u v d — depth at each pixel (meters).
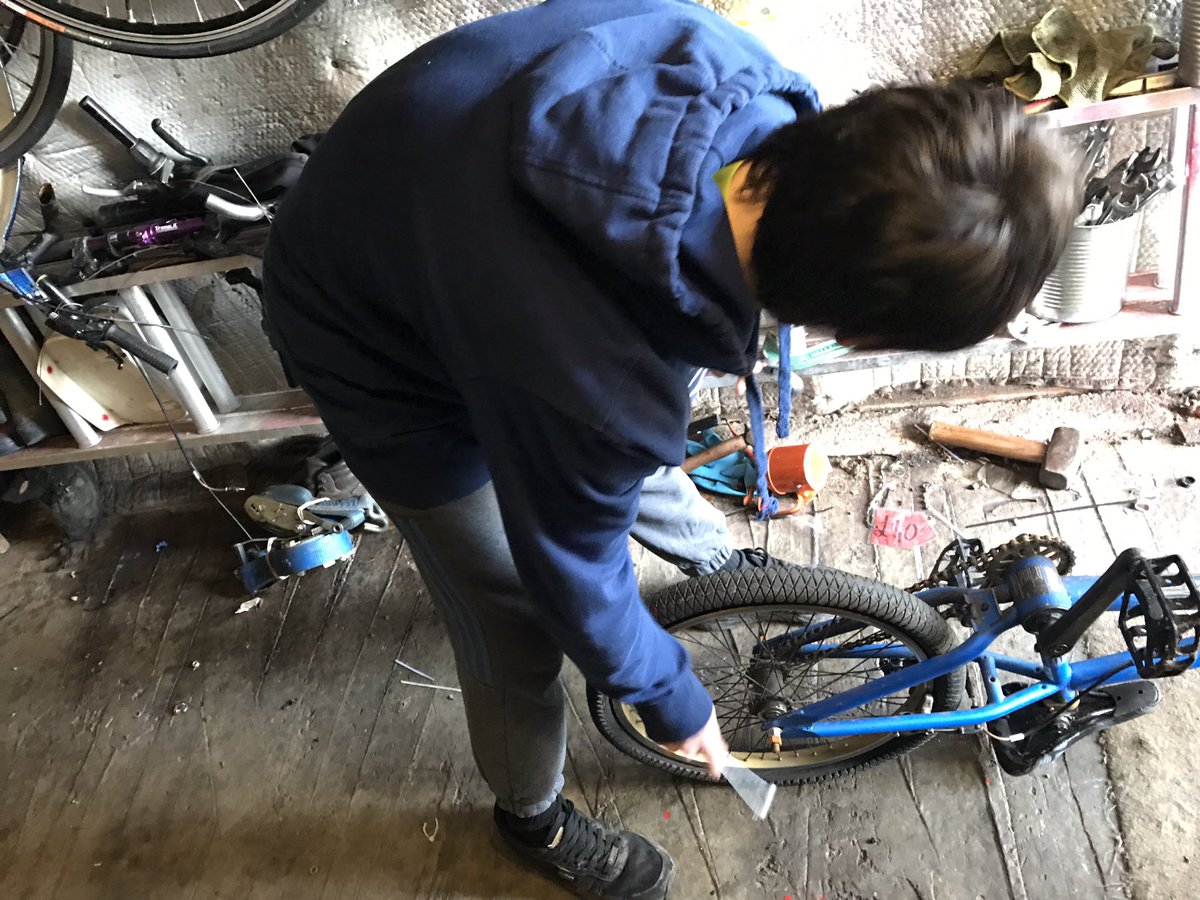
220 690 1.72
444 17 1.54
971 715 1.11
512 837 1.25
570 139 0.53
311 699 1.67
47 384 1.84
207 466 2.25
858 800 1.33
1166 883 1.18
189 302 1.95
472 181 0.56
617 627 0.71
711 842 1.33
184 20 1.53
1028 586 1.03
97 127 1.68
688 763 1.33
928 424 1.88
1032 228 0.49
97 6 1.53
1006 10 1.46
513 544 0.67
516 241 0.55
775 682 1.35
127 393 1.93
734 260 0.56
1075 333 1.62
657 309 0.56
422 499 0.81
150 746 1.65
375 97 0.64
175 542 2.09
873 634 1.25
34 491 2.07
